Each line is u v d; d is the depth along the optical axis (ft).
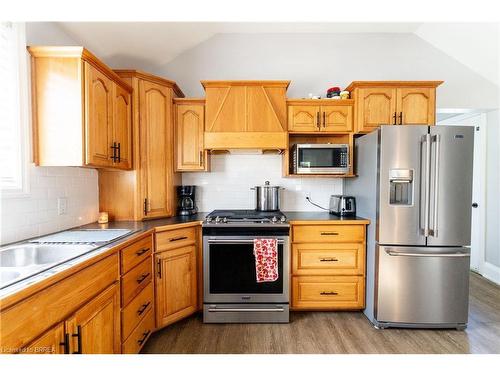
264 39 9.07
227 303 6.97
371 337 6.35
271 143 7.66
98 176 7.22
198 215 8.42
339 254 7.24
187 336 6.39
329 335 6.42
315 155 7.91
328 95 8.39
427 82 7.65
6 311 2.48
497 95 9.21
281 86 7.83
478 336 6.39
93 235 5.34
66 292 3.27
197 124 8.02
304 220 7.18
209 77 9.00
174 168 8.00
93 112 5.41
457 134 6.40
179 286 6.80
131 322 5.10
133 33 7.22
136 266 5.37
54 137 5.12
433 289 6.57
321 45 9.13
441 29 8.46
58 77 5.08
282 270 6.95
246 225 6.88
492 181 10.06
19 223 4.77
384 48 9.17
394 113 7.75
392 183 6.73
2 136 4.58
